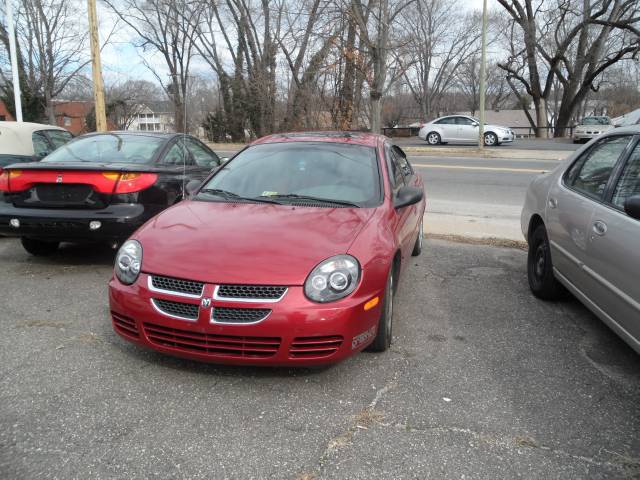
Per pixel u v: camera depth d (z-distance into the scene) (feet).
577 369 11.75
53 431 9.07
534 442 9.04
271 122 90.38
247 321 10.01
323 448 8.77
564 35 125.59
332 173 14.56
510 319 14.67
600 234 11.82
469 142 89.81
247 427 9.30
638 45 102.58
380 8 63.00
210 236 11.39
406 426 9.43
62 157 19.34
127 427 9.23
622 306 10.77
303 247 10.87
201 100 131.95
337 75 70.49
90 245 22.03
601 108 247.91
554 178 16.30
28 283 16.90
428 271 19.20
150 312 10.48
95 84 39.45
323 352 10.24
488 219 29.48
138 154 19.47
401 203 13.67
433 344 12.90
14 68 52.85
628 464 8.52
